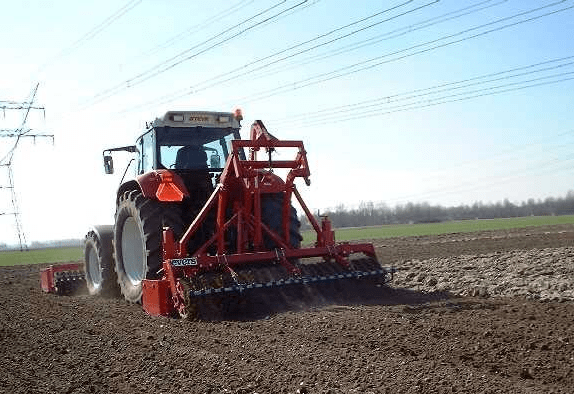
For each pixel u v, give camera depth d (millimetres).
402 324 5496
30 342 5723
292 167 7480
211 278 6648
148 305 7098
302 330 5578
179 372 4395
